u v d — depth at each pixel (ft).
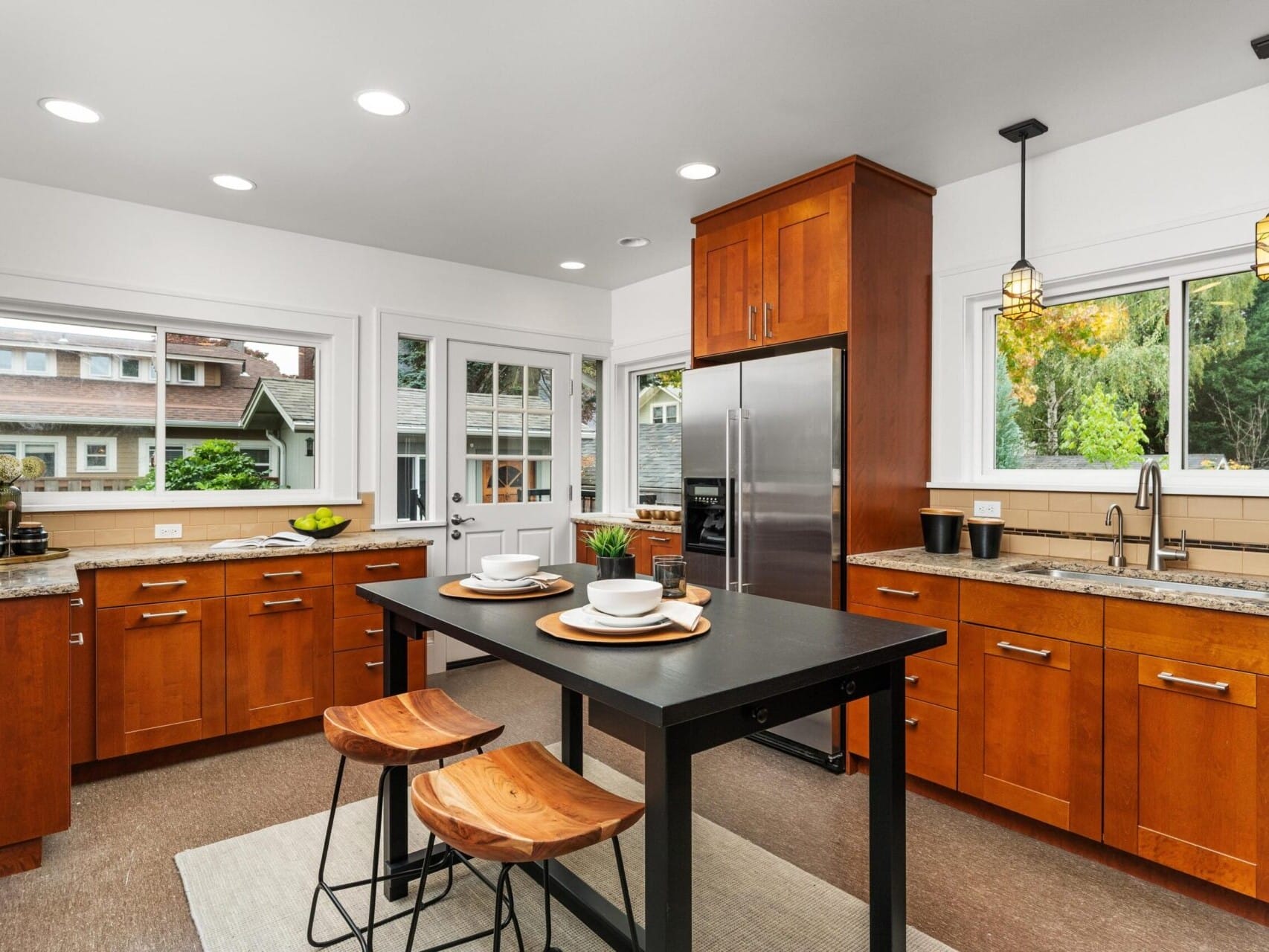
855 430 9.49
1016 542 9.66
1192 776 6.51
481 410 14.79
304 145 9.12
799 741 10.05
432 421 14.08
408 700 6.39
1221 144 7.96
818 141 9.00
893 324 9.98
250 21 6.56
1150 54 7.08
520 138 8.93
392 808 6.75
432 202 11.05
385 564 11.51
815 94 7.88
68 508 10.59
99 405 11.23
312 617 10.84
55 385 10.93
